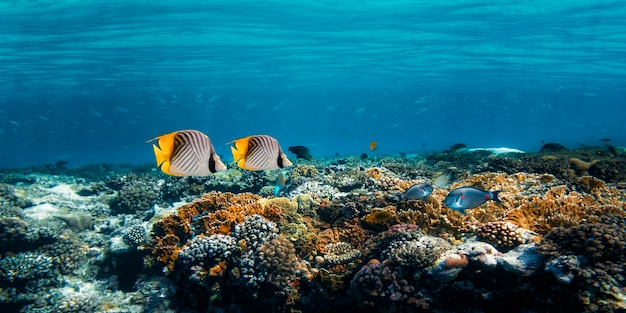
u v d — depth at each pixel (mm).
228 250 5652
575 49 31594
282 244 5535
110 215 10609
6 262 7520
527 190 7680
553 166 9492
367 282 4738
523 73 47000
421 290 4668
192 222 6820
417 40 29203
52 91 52062
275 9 21469
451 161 13719
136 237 7633
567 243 4422
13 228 7984
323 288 5281
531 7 21188
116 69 36906
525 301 4512
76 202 11070
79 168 21516
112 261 7773
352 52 33750
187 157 2781
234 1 19984
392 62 39250
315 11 21969
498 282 4590
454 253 4781
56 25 21547
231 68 41062
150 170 19172
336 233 6387
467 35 27594
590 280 4039
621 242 4148
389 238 5348
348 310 5215
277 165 3246
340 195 8273
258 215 6180
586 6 20578
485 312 4625
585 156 12062
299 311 5344
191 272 5590
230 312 5570
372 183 8922
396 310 4641
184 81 50562
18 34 22969
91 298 7023
